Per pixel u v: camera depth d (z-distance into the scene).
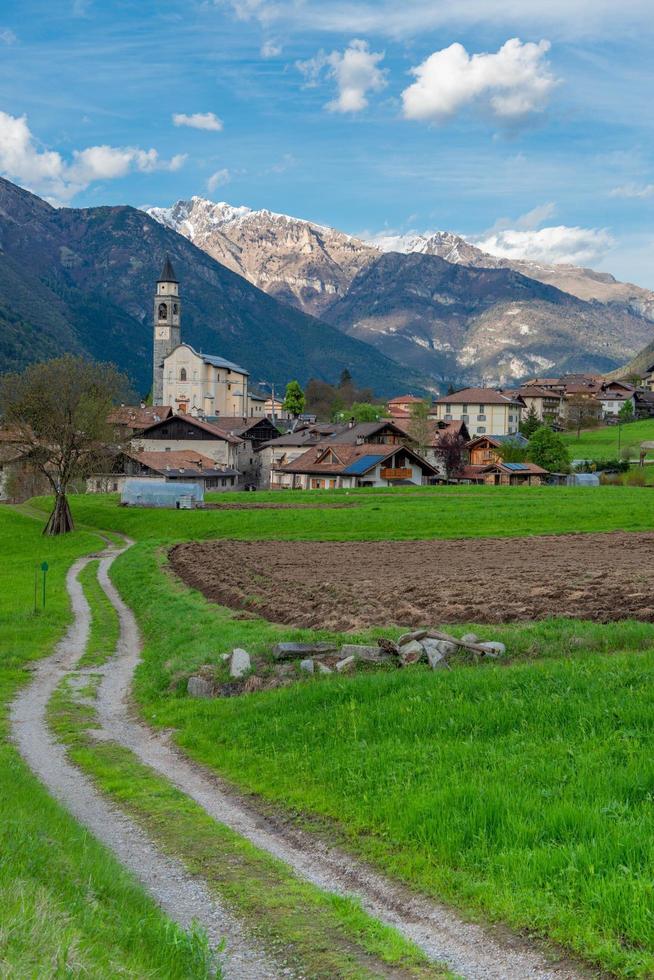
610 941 9.41
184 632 32.88
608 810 11.93
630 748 14.05
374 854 12.72
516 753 14.94
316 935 10.34
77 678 29.38
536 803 12.59
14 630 37.88
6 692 26.95
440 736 16.55
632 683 18.00
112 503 113.38
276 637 27.55
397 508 84.69
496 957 9.66
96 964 7.55
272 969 9.51
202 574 48.50
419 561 48.78
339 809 14.43
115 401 96.69
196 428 151.38
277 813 15.07
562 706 16.73
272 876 12.24
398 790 14.25
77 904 8.98
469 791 13.30
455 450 146.88
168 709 23.45
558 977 9.17
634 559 45.06
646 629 24.27
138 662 32.12
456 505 85.56
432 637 24.34
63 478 93.50
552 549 52.47
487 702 17.67
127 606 46.25
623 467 148.38
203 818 14.89
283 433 184.38
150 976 7.92
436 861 12.01
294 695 21.08
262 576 45.03
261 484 164.50
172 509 99.19
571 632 24.66
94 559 71.56
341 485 124.81
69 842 11.73
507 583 35.94
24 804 13.17
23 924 7.82
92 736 21.58
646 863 10.51
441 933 10.34
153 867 12.65
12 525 96.44
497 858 11.42
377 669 23.47
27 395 90.56
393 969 9.47
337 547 60.94
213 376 196.50
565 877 10.66
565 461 144.00
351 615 30.84
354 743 17.02
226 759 18.34
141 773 18.12
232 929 10.55
